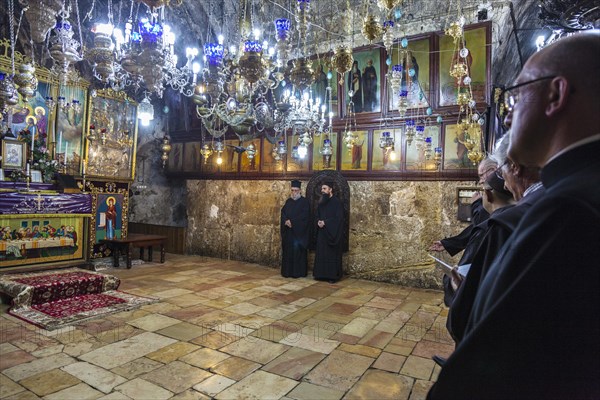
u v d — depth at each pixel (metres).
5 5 6.66
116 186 8.28
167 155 9.83
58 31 3.21
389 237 7.11
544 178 0.72
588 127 0.66
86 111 7.72
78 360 3.25
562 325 0.58
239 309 4.99
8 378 2.89
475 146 5.54
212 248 9.38
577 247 0.58
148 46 3.13
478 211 3.26
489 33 5.85
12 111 6.46
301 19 3.72
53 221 6.79
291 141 8.30
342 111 7.50
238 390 2.82
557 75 0.68
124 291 5.71
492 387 0.62
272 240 8.50
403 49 6.60
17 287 4.75
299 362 3.35
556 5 3.10
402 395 2.80
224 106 5.09
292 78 3.94
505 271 0.69
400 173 7.00
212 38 8.19
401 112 4.81
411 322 4.64
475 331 0.65
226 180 9.25
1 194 5.94
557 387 0.59
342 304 5.43
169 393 2.73
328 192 7.22
